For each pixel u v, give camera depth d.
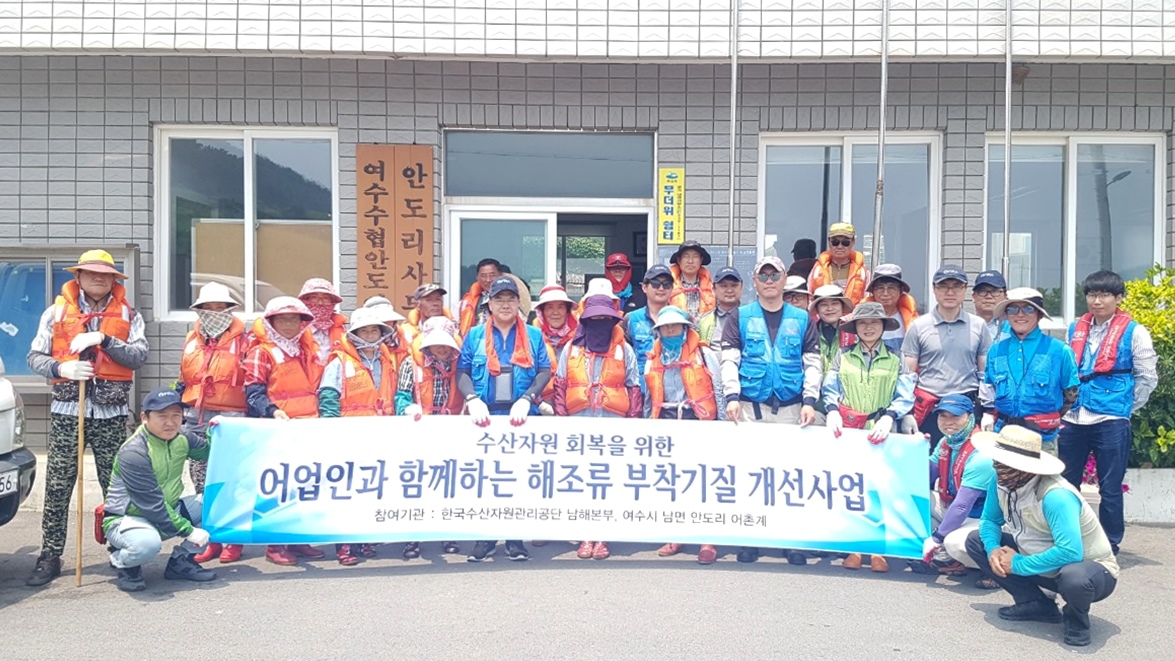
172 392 5.05
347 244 7.62
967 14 7.18
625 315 6.67
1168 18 7.24
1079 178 7.88
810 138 7.83
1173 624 4.50
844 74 7.59
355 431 5.39
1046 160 7.93
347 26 7.19
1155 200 7.88
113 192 7.52
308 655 4.01
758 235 7.81
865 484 5.32
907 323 6.02
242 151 7.77
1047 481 4.33
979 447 4.59
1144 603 4.81
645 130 7.77
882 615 4.56
